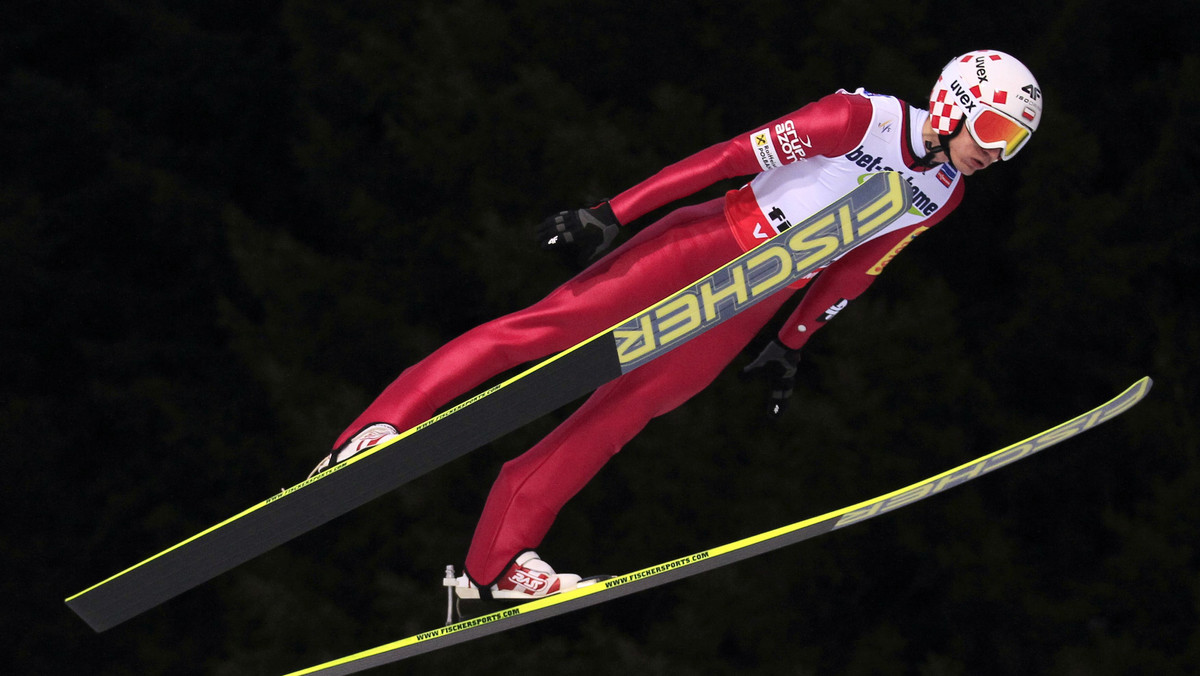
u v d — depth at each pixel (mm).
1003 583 31953
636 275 13086
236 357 46031
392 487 12633
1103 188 37594
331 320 38312
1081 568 34438
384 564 35781
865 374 32938
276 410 37688
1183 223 33500
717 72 38250
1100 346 34625
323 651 34094
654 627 32219
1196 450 32625
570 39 38688
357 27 40969
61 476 46875
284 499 12656
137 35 52906
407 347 38250
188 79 49844
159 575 13016
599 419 13641
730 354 13578
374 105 40094
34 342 48531
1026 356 35062
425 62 39188
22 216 47594
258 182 49875
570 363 12289
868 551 32688
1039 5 38094
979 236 37812
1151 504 31812
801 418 32438
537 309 13141
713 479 32562
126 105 50844
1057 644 31578
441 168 37031
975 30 38062
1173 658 29953
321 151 40656
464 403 12297
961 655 32281
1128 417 33250
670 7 38688
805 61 38344
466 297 38812
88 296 48562
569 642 33625
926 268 37250
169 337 48781
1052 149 33906
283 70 49844
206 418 43312
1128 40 37594
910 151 12867
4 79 52031
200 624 41812
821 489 32281
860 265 13820
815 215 12156
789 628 32219
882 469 32219
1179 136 33844
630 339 12273
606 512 33375
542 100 37000
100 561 44188
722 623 31859
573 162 35250
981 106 12336
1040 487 35062
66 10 52406
